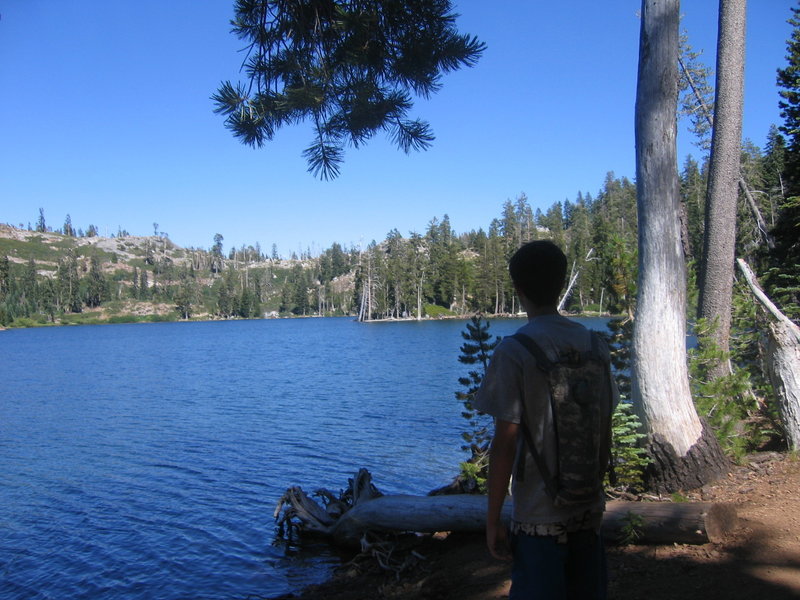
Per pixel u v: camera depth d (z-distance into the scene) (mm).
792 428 6391
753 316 9172
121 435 16797
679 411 5789
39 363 44656
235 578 7016
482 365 7574
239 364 40688
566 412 2242
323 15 4852
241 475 12078
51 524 9391
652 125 5891
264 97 4918
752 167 34844
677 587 3930
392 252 127625
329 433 16156
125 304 164500
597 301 40062
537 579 2252
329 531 7719
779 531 4469
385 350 49750
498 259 96500
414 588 5168
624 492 5984
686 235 11453
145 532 8891
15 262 180000
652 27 5914
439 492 7617
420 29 5027
